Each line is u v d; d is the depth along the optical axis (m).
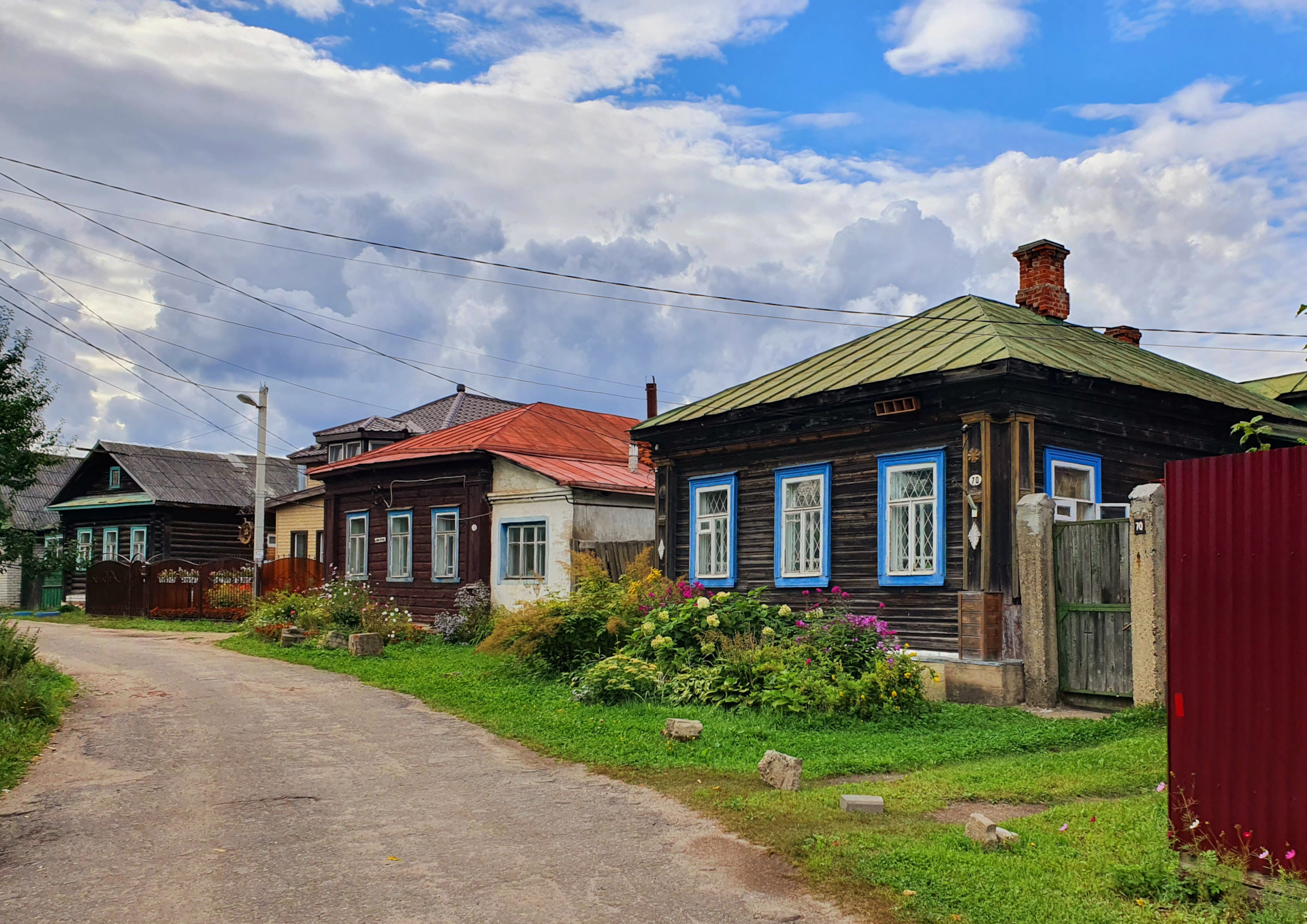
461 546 23.66
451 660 17.77
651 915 5.55
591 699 12.48
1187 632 5.70
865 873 6.01
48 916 5.56
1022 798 7.78
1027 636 12.18
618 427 30.16
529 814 7.69
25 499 41.47
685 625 13.84
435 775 9.10
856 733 10.45
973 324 16.22
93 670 16.53
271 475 41.31
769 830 7.05
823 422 15.79
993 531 13.01
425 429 34.91
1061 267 18.91
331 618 20.84
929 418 14.09
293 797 8.25
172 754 10.02
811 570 16.08
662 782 8.64
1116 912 5.20
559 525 21.56
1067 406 13.86
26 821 7.52
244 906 5.72
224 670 16.77
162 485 35.66
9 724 10.62
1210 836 5.49
